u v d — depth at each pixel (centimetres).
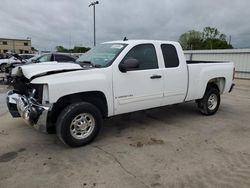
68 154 391
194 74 558
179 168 347
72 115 392
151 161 368
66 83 377
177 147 421
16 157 381
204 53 1953
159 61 493
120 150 407
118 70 434
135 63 415
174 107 712
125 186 303
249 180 318
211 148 418
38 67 403
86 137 418
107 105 430
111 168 346
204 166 353
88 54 514
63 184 307
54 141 445
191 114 638
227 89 654
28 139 455
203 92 589
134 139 457
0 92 981
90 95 422
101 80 412
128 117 604
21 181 313
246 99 875
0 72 1956
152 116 617
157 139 458
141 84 465
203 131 505
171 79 512
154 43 493
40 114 376
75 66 415
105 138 461
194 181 314
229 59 1777
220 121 579
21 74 420
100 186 303
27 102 397
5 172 335
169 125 544
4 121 565
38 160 371
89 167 349
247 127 535
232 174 332
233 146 428
